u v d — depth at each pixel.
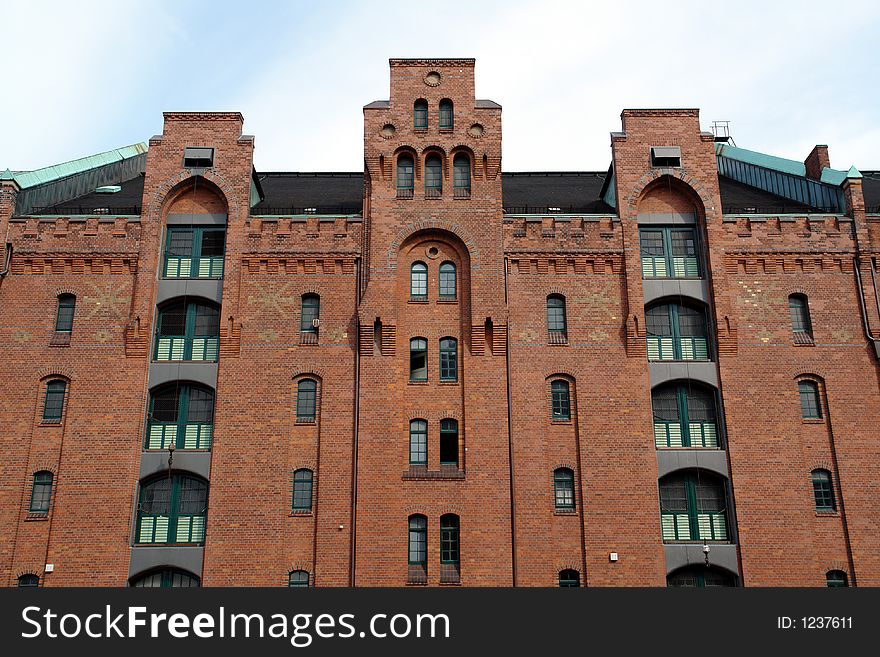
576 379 32.03
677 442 31.72
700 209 34.41
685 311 33.53
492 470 30.77
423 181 34.34
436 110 35.31
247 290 33.03
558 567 29.86
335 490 30.50
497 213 33.81
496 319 32.34
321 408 31.52
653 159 34.84
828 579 29.94
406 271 33.50
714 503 31.08
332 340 32.44
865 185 42.31
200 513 30.72
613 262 33.53
